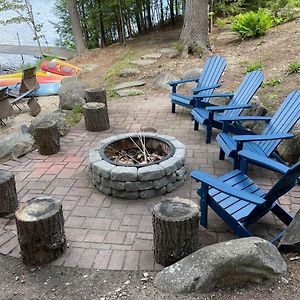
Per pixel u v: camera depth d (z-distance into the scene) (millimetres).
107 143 3852
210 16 10797
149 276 2396
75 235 2842
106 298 2246
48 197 2719
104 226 2945
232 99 4629
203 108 4879
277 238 2615
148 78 7402
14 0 13219
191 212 2408
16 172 3912
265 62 6820
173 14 13523
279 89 5391
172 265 2354
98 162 3457
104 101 5531
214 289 2203
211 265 2176
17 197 3373
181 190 3457
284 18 9586
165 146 3809
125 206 3227
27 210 2543
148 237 2793
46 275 2465
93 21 12539
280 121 3709
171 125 5074
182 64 7961
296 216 2578
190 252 2449
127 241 2754
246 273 2191
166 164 3357
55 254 2574
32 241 2473
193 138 4621
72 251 2670
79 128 5137
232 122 4145
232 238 2738
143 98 6324
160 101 6117
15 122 6457
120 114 5602
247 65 6977
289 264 2371
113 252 2641
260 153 3494
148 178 3271
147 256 2588
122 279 2391
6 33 18594
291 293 2150
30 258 2537
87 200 3334
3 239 2852
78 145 4555
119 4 11664
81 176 3777
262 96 5254
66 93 6105
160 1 13500
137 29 13516
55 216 2502
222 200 2748
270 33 8742
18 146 4305
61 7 13977
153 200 3314
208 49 8539
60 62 9367
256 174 3713
